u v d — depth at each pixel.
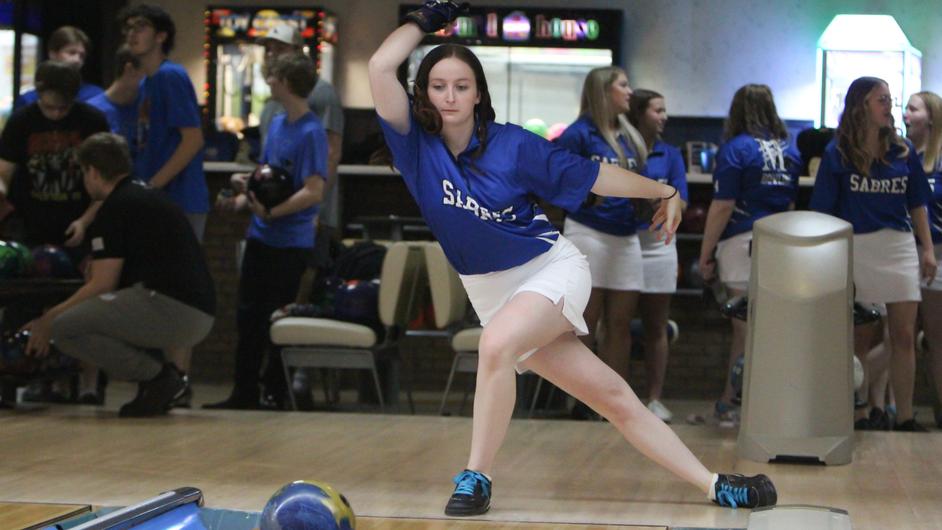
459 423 10.58
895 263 10.70
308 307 12.21
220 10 18.30
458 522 6.43
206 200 12.31
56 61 11.76
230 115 18.27
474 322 12.84
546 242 6.63
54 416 10.77
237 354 12.30
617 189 6.59
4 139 11.98
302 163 12.16
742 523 6.43
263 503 6.90
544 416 12.66
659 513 6.71
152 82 12.00
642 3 18.89
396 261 11.89
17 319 11.98
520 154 6.52
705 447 9.48
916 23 18.47
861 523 6.58
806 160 16.19
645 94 12.16
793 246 8.72
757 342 8.77
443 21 6.52
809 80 18.69
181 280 10.74
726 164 11.25
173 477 7.74
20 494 7.15
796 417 8.64
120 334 10.59
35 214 12.01
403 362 16.62
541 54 18.62
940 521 6.66
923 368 15.67
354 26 19.05
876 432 10.37
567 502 7.03
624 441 9.59
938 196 12.04
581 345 6.85
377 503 6.94
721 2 18.77
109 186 10.84
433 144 6.50
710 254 11.47
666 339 12.57
